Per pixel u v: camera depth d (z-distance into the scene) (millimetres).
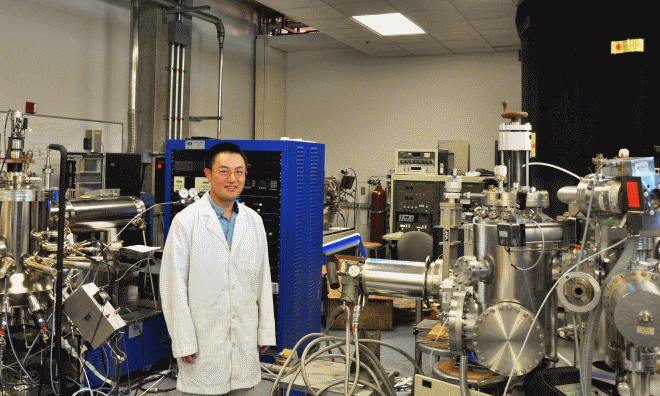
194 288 2186
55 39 5297
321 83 8891
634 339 1677
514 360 2023
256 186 3686
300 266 3803
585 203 1886
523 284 2096
